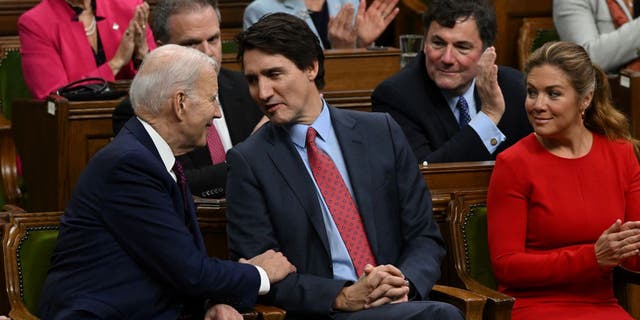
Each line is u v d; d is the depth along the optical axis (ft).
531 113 31.68
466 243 33.27
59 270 28.53
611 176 32.07
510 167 31.83
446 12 36.42
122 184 27.96
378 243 30.94
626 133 32.63
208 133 37.99
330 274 30.37
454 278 33.14
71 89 41.73
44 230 31.04
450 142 36.11
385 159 31.45
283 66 30.19
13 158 45.24
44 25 46.70
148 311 28.07
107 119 40.63
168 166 28.91
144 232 27.89
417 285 30.04
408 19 59.88
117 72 45.80
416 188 31.58
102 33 47.32
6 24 55.42
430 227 31.48
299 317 29.91
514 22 55.98
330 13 52.54
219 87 38.70
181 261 27.89
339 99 41.04
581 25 50.14
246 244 30.07
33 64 46.42
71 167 40.47
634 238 30.04
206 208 32.86
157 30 38.73
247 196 30.32
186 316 29.14
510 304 30.04
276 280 29.43
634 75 42.86
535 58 31.53
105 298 27.81
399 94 37.37
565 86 31.09
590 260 30.53
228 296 28.55
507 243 31.50
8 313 30.30
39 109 41.60
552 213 31.53
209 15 38.50
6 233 30.68
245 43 30.37
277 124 30.81
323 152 31.22
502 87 37.35
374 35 51.11
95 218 28.14
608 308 31.76
